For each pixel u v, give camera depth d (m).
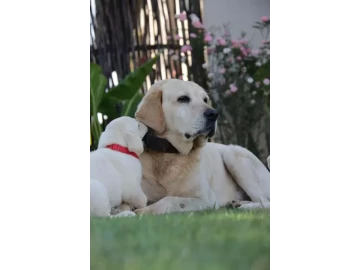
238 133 7.22
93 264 4.80
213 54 7.16
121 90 7.11
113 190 5.86
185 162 6.43
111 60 7.19
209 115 6.23
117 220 5.22
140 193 6.07
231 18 7.01
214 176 6.77
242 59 7.13
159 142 6.41
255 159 6.91
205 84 7.22
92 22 7.08
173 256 4.45
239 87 7.19
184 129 6.29
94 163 5.86
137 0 7.14
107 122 7.18
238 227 4.96
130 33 7.18
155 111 6.35
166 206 6.06
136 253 4.52
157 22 7.15
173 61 7.20
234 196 6.89
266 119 7.15
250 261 4.63
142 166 6.39
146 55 7.18
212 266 4.44
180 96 6.30
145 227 4.93
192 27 7.11
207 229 4.85
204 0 7.03
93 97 6.98
